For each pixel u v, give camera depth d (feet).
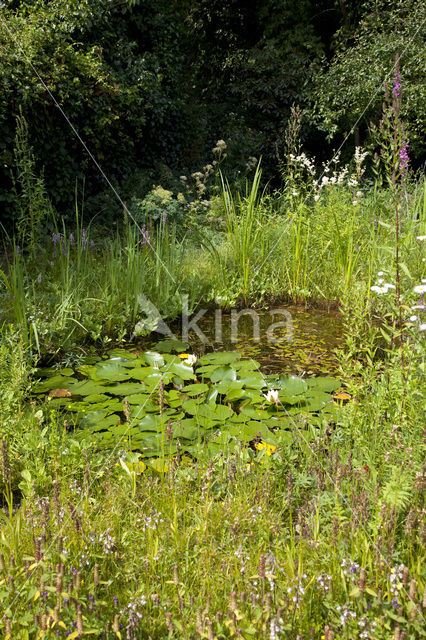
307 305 16.92
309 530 5.57
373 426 7.23
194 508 6.23
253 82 42.96
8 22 22.74
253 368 11.07
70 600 4.22
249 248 17.65
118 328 14.34
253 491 6.53
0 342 11.07
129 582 5.10
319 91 38.42
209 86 46.55
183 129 34.86
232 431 8.56
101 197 25.75
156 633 4.43
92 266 17.48
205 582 4.93
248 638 4.07
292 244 18.01
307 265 17.43
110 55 29.96
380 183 7.53
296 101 41.83
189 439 8.50
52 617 4.01
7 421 7.89
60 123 23.58
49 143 22.97
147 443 8.20
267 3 44.96
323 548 5.26
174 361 11.62
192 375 10.85
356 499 5.64
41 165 22.82
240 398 10.02
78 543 5.41
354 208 17.89
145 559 5.22
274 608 4.38
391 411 7.41
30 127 21.85
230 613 4.33
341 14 46.16
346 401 9.70
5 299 14.19
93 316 14.10
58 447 7.40
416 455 6.11
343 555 5.00
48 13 24.98
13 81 20.98
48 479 6.89
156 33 34.65
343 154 41.55
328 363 11.67
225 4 45.50
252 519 5.93
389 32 36.52
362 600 4.28
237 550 5.33
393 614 4.15
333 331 14.11
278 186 40.37
